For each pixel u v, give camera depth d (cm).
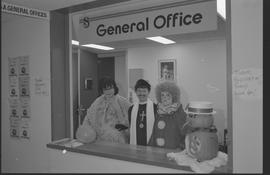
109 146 270
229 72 204
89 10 290
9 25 334
